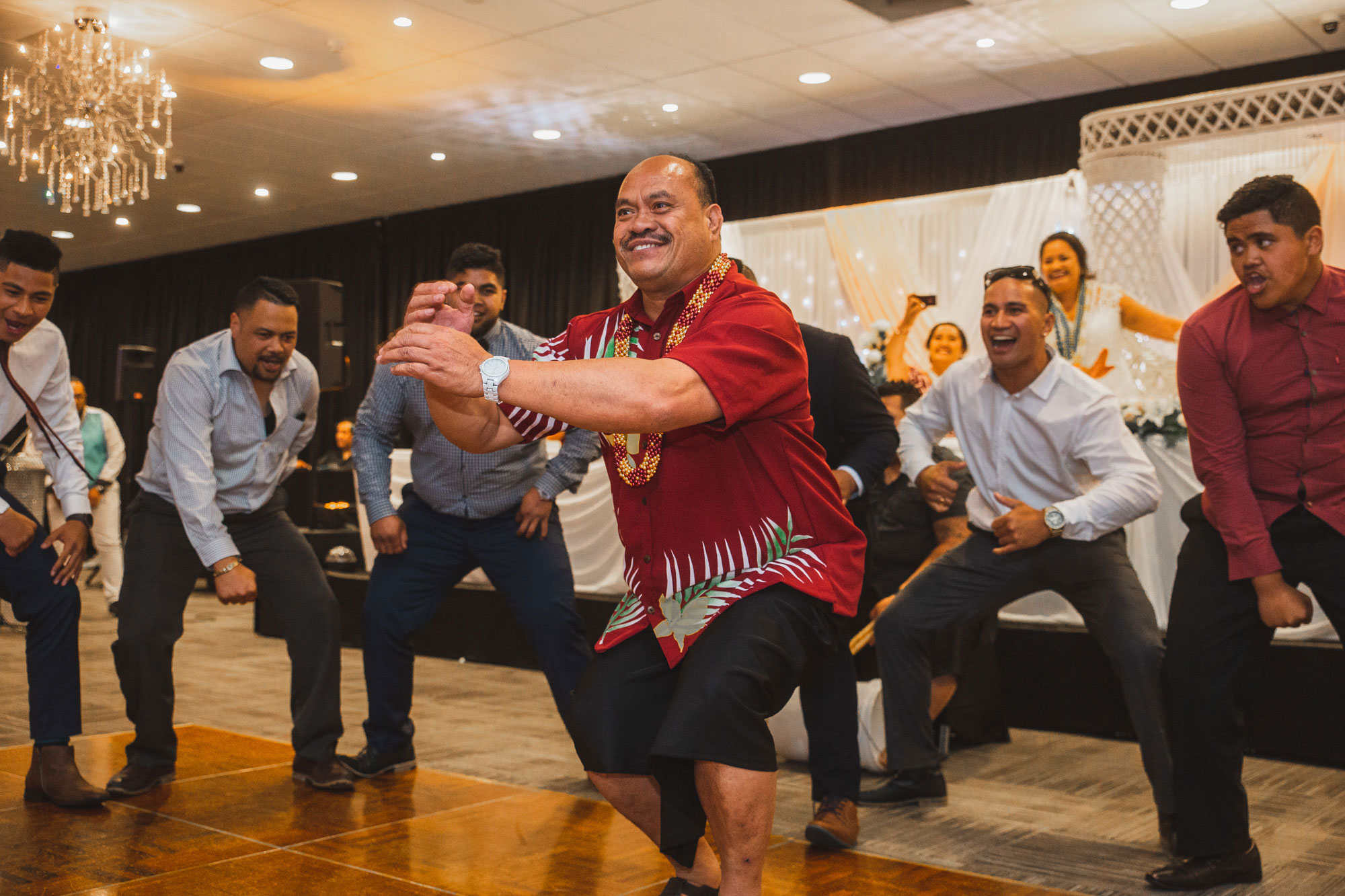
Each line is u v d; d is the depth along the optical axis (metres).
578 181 9.80
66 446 2.96
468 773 3.37
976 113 7.88
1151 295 5.86
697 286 1.78
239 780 3.16
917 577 3.12
